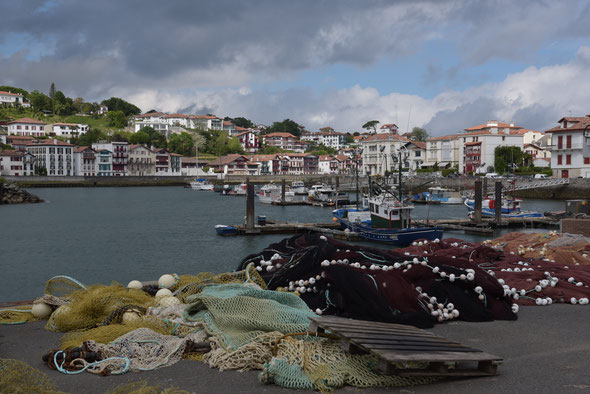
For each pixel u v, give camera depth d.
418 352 5.06
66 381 5.18
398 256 9.45
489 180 85.06
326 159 182.00
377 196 37.12
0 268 26.73
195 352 5.96
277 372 5.04
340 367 5.14
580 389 4.98
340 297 7.48
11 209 67.56
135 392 4.36
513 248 13.96
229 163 162.00
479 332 7.15
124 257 29.91
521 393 4.88
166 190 125.56
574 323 7.64
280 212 63.59
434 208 67.50
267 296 7.12
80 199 89.06
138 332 6.04
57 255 30.59
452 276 8.09
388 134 137.50
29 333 7.00
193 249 32.75
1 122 174.25
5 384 4.48
